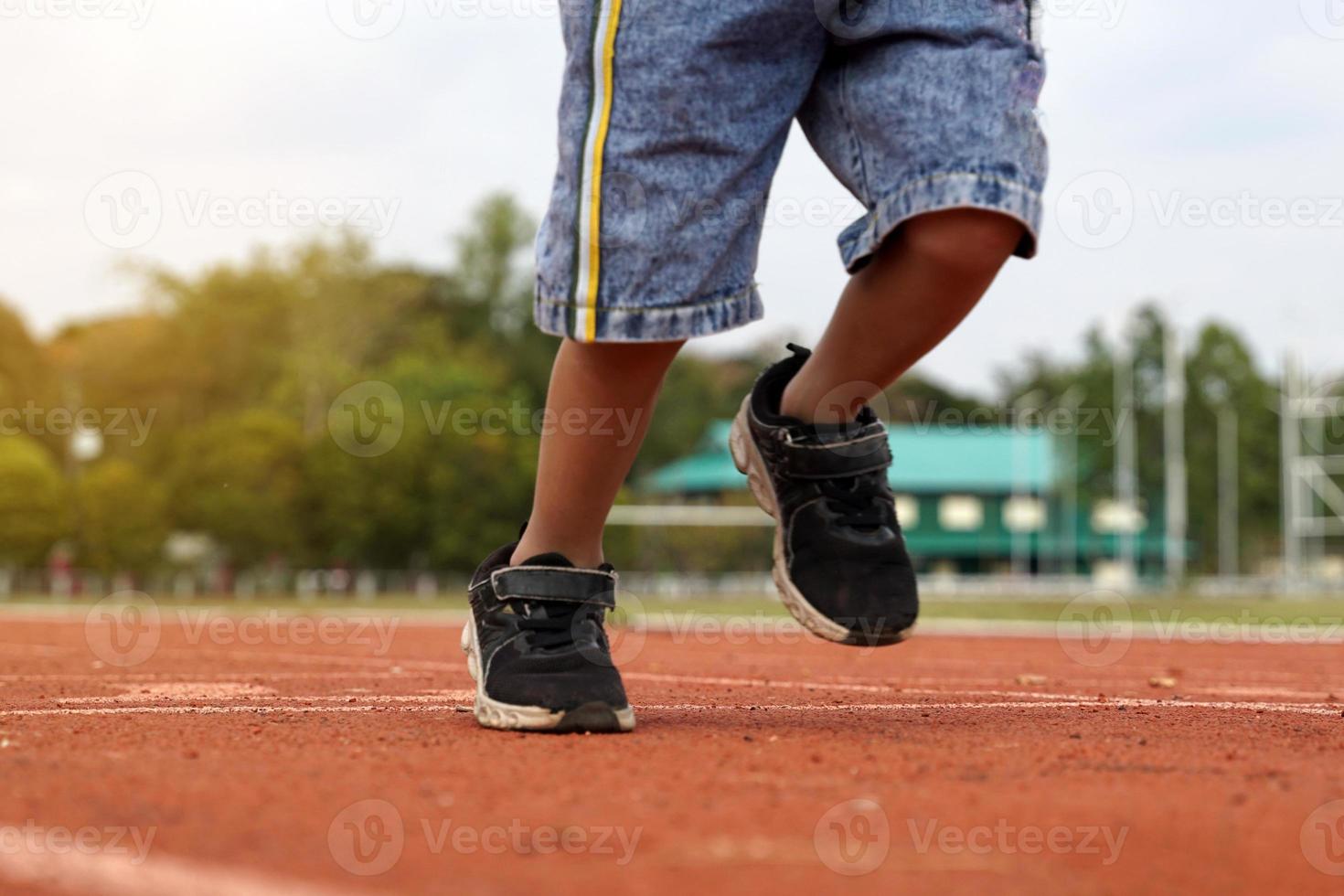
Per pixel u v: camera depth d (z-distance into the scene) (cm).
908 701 673
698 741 422
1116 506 11356
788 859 253
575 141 408
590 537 469
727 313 418
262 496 7356
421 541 7725
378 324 8519
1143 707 621
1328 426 9650
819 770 357
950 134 386
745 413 466
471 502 7638
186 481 7494
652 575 9081
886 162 399
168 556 7544
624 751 397
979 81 387
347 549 7600
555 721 441
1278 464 11838
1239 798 317
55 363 8962
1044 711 571
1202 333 11669
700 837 270
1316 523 9738
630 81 399
